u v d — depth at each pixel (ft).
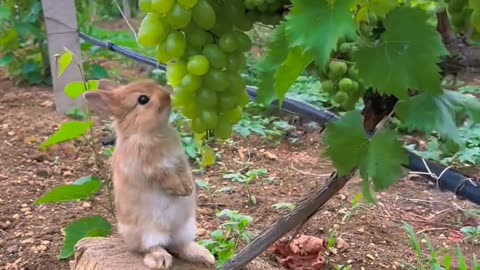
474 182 3.87
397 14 3.26
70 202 6.41
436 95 3.41
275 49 3.43
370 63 3.26
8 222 6.15
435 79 3.23
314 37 3.08
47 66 9.88
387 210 6.85
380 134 3.46
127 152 4.11
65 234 5.48
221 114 3.72
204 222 6.19
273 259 5.69
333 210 6.59
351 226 6.34
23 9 9.88
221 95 3.66
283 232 4.32
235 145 8.24
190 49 3.59
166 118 4.06
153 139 4.06
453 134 3.40
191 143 7.52
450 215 6.82
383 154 3.43
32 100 9.19
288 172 7.54
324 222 6.37
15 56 9.98
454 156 7.86
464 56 3.57
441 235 6.37
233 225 5.80
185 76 3.59
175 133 4.13
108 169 6.98
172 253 4.46
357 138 3.46
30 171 7.11
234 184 7.10
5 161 7.29
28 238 5.93
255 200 6.64
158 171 4.07
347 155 3.46
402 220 6.64
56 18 8.19
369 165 3.43
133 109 4.04
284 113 9.35
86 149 7.55
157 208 4.21
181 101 3.66
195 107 3.67
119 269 4.33
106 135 7.77
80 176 7.00
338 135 3.47
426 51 3.23
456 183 3.87
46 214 6.27
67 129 5.05
